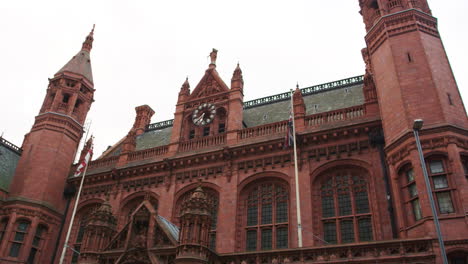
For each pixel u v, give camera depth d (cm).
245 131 3325
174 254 2253
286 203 2894
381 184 2608
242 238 2884
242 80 3738
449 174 2162
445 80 2550
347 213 2680
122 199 3509
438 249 1966
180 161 3375
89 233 2541
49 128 3969
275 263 2269
